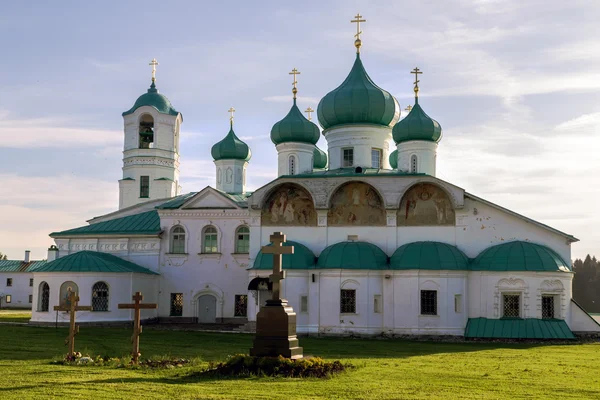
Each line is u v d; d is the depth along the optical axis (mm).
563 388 23297
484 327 49656
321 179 54625
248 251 65438
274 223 55312
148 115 76812
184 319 65312
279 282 27484
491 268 50625
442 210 53375
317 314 51375
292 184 55281
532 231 52375
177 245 66500
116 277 60438
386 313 50969
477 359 34406
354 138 59812
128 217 70375
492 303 50344
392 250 53438
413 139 58969
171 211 66375
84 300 59125
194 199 66188
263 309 27000
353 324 50688
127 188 75625
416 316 50219
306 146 63594
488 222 52750
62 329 53062
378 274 51344
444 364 31266
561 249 52062
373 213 54094
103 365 27906
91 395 19766
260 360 25312
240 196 71312
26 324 59594
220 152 74312
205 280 65438
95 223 71125
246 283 64938
